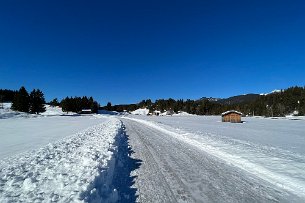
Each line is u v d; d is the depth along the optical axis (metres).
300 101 128.25
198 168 9.62
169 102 190.75
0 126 34.59
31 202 5.26
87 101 168.50
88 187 6.14
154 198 6.39
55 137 20.53
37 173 7.64
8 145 15.70
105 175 7.77
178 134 22.89
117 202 6.07
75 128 31.27
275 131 29.06
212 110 162.38
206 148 14.66
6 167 8.52
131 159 11.26
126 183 7.62
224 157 11.87
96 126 31.19
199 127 34.78
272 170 9.21
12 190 6.08
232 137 21.03
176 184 7.56
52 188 6.16
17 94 89.31
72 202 5.21
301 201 6.23
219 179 8.11
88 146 12.93
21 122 45.53
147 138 20.08
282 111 122.25
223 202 6.16
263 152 13.12
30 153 11.54
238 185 7.49
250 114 137.00
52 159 9.81
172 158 11.58
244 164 10.31
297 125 43.34
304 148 15.02
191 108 170.12
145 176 8.42
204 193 6.79
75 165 8.50
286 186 7.39
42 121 50.12
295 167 9.70
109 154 10.45
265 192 6.87
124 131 26.66
